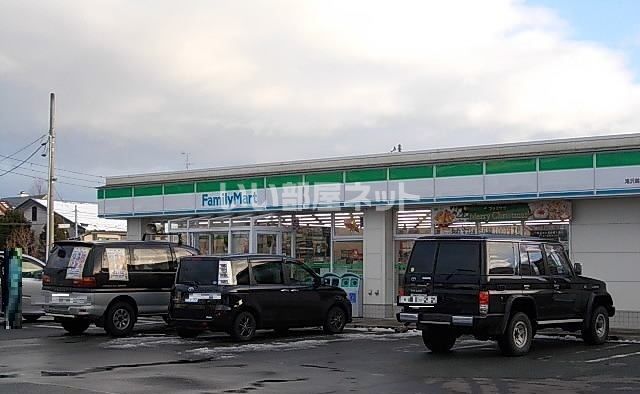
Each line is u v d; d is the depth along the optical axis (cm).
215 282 1770
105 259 1931
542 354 1548
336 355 1542
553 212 2067
